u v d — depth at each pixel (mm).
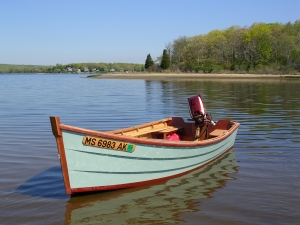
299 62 74688
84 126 14516
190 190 7188
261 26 85125
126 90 37000
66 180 6285
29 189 7160
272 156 9727
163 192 7070
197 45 93562
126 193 7004
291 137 12070
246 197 6762
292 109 19688
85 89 40125
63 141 6066
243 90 35219
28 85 53125
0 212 6086
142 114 18141
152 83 51812
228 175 8156
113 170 6750
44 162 8977
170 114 18188
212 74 77250
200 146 8344
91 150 6359
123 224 5688
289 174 8141
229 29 102312
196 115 9586
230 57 90938
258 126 14281
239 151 10359
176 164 7871
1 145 10727
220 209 6223
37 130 13266
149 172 7359
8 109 20344
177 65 96000
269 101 24250
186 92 33188
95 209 6246
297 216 5902
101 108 20641
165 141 7441
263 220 5766
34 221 5770
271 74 72875
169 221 5781
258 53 81312
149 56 100812
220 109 20031
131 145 6777
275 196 6785
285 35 79688
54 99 26953
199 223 5688
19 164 8797
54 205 6391
